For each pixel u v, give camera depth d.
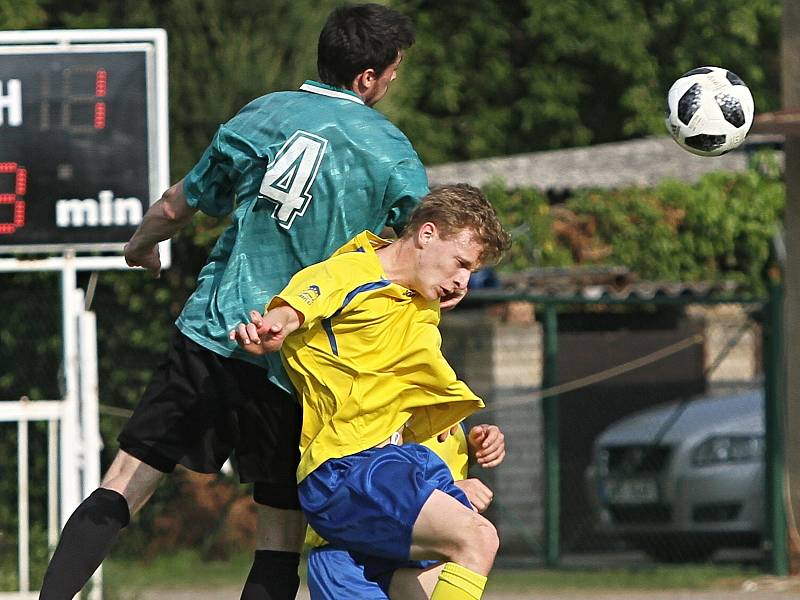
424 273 16.45
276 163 17.11
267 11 42.94
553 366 41.47
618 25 79.56
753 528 40.12
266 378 17.27
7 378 42.06
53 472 29.31
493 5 80.88
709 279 54.31
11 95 30.83
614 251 54.22
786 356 37.31
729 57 81.12
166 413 17.55
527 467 44.47
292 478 17.52
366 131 17.22
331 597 16.80
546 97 79.19
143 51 30.95
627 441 41.88
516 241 53.59
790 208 36.72
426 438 17.20
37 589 32.84
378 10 17.67
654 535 41.81
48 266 30.70
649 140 62.75
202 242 41.53
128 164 30.91
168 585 37.16
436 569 17.12
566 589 36.97
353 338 16.38
